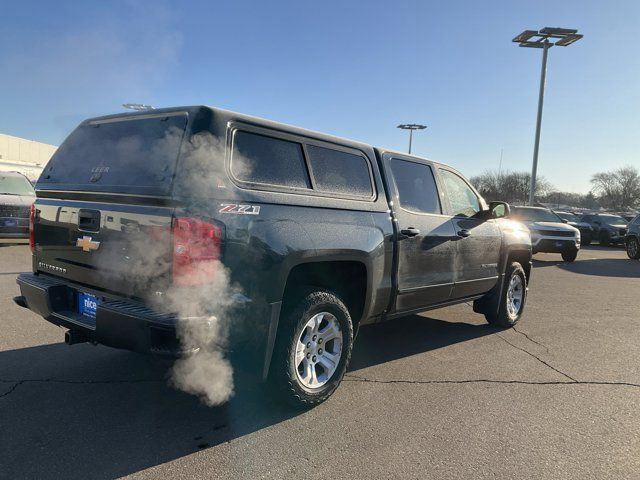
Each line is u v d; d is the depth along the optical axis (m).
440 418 3.58
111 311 2.96
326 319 3.73
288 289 3.56
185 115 3.11
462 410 3.73
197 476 2.73
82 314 3.47
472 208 5.71
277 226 3.23
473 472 2.88
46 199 3.85
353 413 3.61
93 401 3.62
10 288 7.23
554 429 3.47
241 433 3.24
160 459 2.89
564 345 5.60
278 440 3.16
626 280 11.49
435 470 2.89
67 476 2.68
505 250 6.04
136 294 3.05
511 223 6.39
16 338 4.99
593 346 5.59
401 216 4.43
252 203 3.12
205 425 3.33
